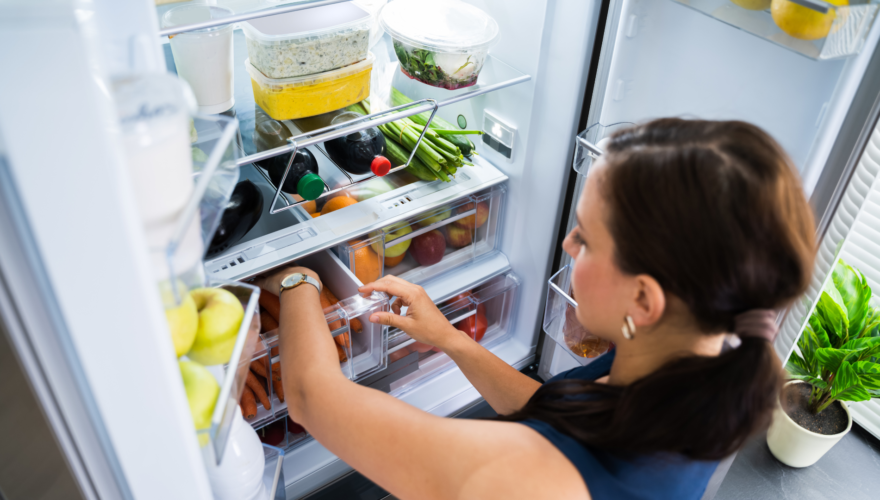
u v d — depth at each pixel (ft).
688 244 1.54
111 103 1.20
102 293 1.24
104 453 1.55
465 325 4.82
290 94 3.32
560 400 1.94
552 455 1.76
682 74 3.16
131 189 1.22
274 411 3.77
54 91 1.01
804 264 1.63
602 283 1.79
